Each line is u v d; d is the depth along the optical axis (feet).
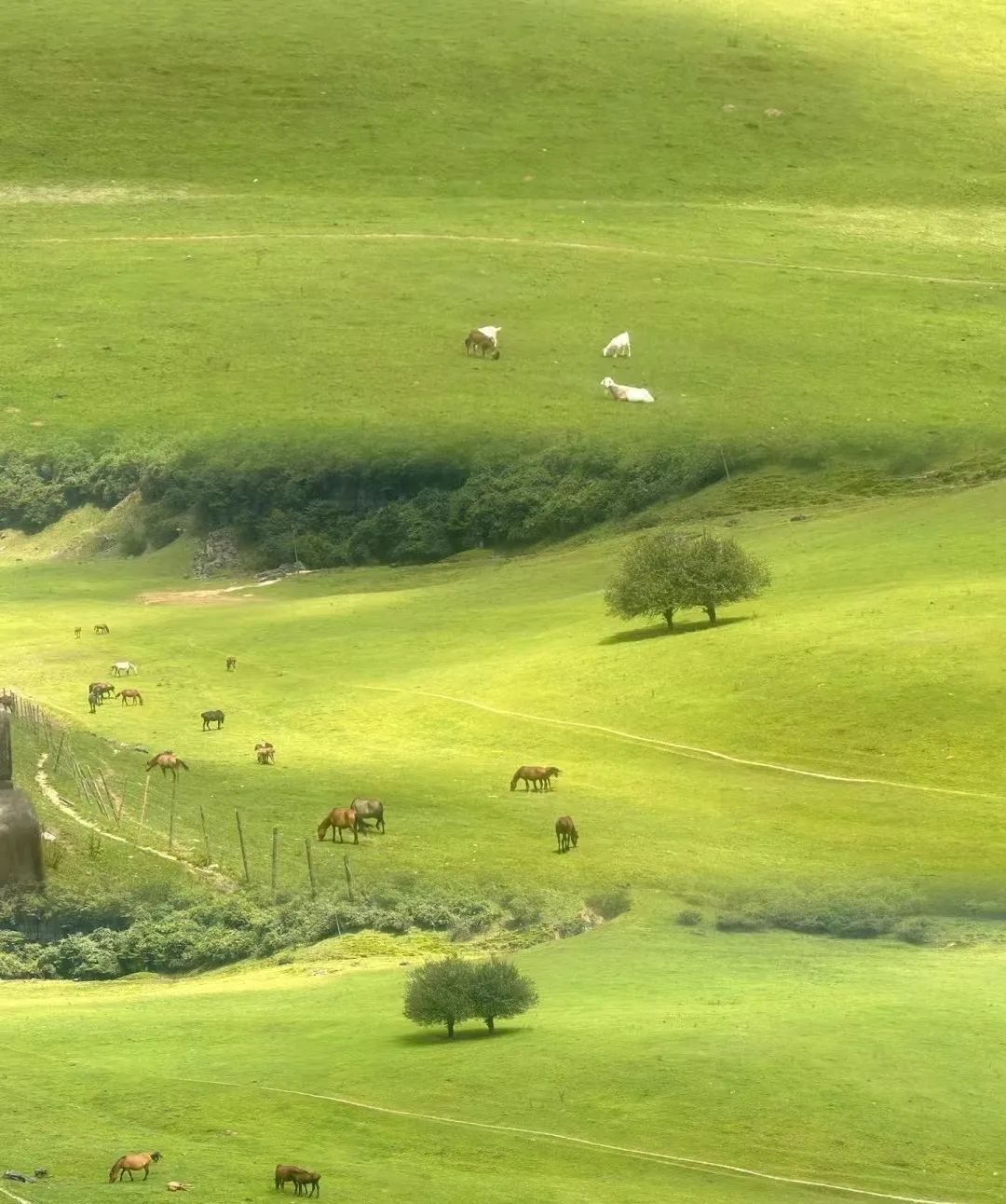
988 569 231.09
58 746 185.47
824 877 144.77
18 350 406.41
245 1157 83.76
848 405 361.30
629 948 126.11
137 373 396.57
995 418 352.69
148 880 147.64
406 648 240.12
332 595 309.22
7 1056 102.17
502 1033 100.78
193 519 355.15
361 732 198.49
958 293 425.28
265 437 368.27
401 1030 103.91
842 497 319.27
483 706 203.00
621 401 368.27
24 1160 83.35
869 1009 101.19
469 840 157.58
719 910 138.00
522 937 135.44
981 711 177.37
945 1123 84.79
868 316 408.67
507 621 250.57
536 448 354.74
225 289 425.69
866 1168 81.15
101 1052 103.04
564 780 175.42
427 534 343.67
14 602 308.60
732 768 175.42
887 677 187.21
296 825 162.81
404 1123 87.81
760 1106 86.89
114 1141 86.22
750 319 405.18
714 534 290.97
